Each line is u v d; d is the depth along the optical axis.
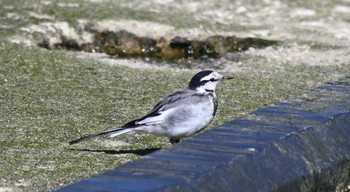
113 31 18.52
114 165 10.88
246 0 21.98
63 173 10.45
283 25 20.09
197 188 8.23
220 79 11.83
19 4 19.36
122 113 13.47
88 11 19.23
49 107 13.55
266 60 17.88
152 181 8.19
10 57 16.27
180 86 15.43
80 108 13.62
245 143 9.61
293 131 10.22
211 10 20.88
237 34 18.86
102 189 7.98
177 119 11.25
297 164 9.66
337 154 10.42
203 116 11.45
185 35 18.59
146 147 11.82
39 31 17.97
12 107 13.44
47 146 11.59
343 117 11.23
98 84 15.19
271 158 9.41
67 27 18.36
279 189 9.11
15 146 11.48
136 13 19.50
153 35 18.55
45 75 15.49
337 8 21.89
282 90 15.30
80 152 11.38
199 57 18.25
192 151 9.26
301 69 17.14
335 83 13.73
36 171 10.49
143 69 16.77
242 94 14.91
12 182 10.04
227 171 8.72
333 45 18.83
